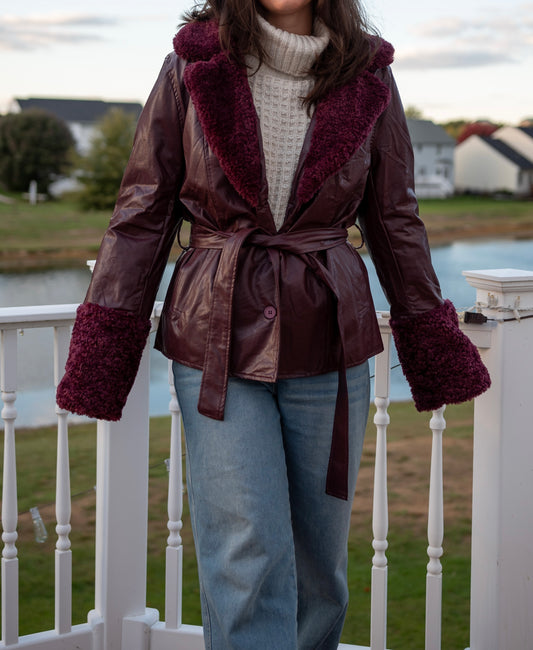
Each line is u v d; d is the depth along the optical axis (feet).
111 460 5.93
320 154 4.33
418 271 4.84
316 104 4.41
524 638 5.79
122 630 6.09
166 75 4.50
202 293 4.44
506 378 5.55
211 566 4.52
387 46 4.70
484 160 84.17
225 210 4.38
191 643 6.05
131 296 4.46
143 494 6.06
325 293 4.48
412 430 23.13
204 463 4.47
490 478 5.66
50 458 19.97
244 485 4.32
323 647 5.28
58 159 80.07
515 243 60.34
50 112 81.97
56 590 6.04
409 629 11.71
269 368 4.29
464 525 16.56
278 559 4.35
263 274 4.38
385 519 5.81
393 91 4.75
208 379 4.37
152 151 4.50
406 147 4.79
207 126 4.25
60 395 4.41
